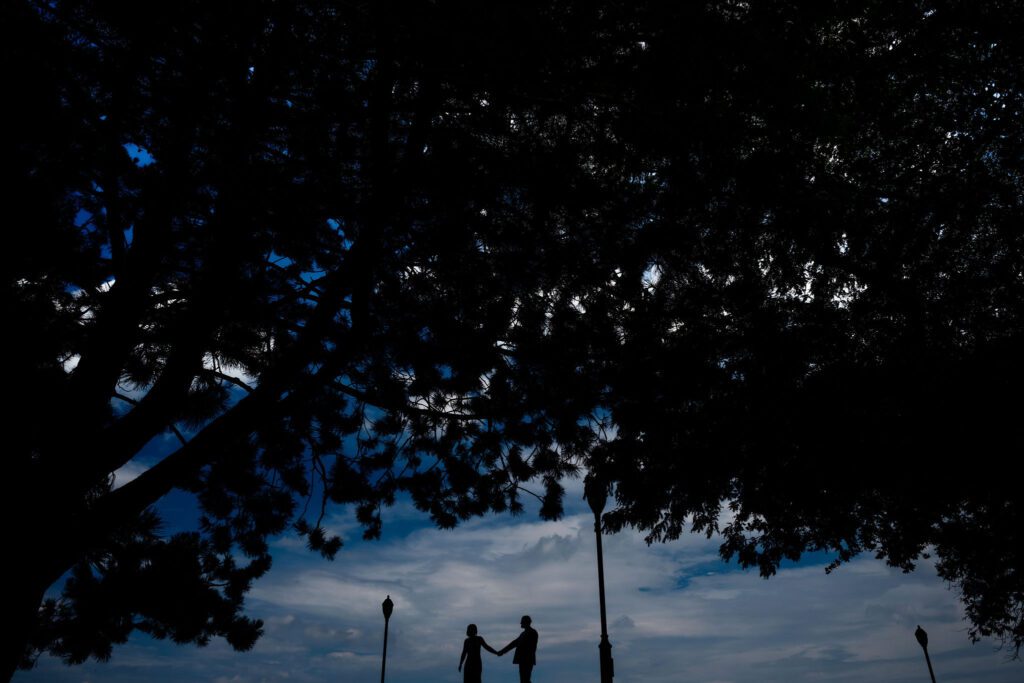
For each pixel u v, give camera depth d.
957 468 9.78
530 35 6.38
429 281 9.52
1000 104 9.73
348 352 9.25
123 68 6.07
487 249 8.40
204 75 6.19
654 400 10.27
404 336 10.07
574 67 6.92
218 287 7.93
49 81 5.66
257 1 5.97
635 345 9.91
